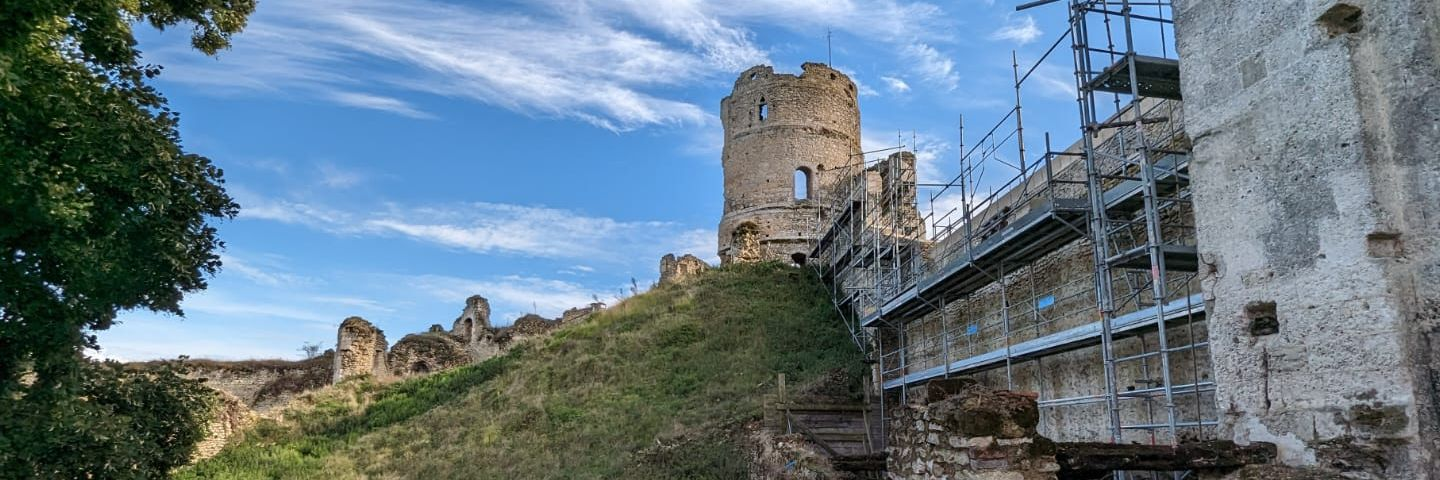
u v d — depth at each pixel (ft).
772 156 128.67
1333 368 19.11
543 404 67.10
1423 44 18.83
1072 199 37.70
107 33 27.32
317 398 82.99
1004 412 21.77
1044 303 46.14
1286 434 20.10
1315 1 20.13
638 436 56.85
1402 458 17.69
